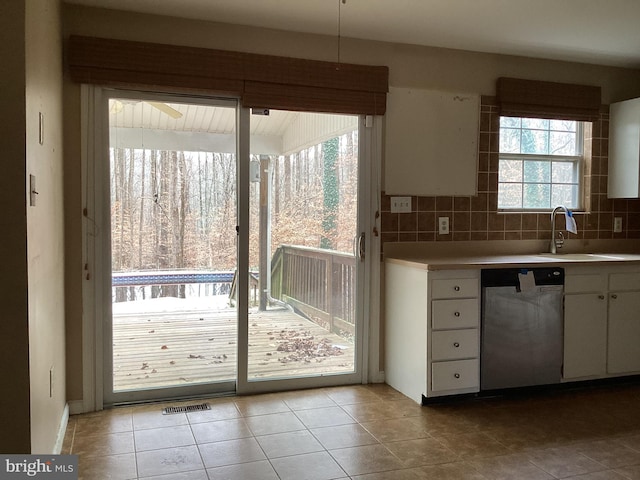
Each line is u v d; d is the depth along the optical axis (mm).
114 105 3371
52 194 2631
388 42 3809
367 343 3879
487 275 3459
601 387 3842
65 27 3170
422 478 2463
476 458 2676
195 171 3551
